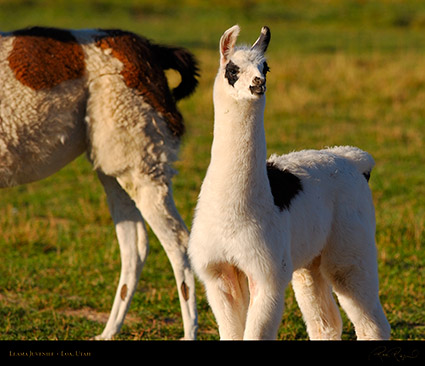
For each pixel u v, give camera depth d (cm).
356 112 5959
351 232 1864
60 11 12700
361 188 1927
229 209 1647
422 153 4847
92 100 2320
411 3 14750
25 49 2289
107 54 2339
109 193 2425
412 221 3459
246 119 1630
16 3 12888
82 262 3036
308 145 4962
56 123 2302
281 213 1705
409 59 7719
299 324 2447
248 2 14500
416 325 2445
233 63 1619
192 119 5841
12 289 2767
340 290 1894
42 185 4331
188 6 13938
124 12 13088
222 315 1745
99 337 2303
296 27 12431
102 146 2330
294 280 1967
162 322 2509
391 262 3033
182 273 2306
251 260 1656
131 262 2395
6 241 3266
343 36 11144
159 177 2339
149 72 2372
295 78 7019
